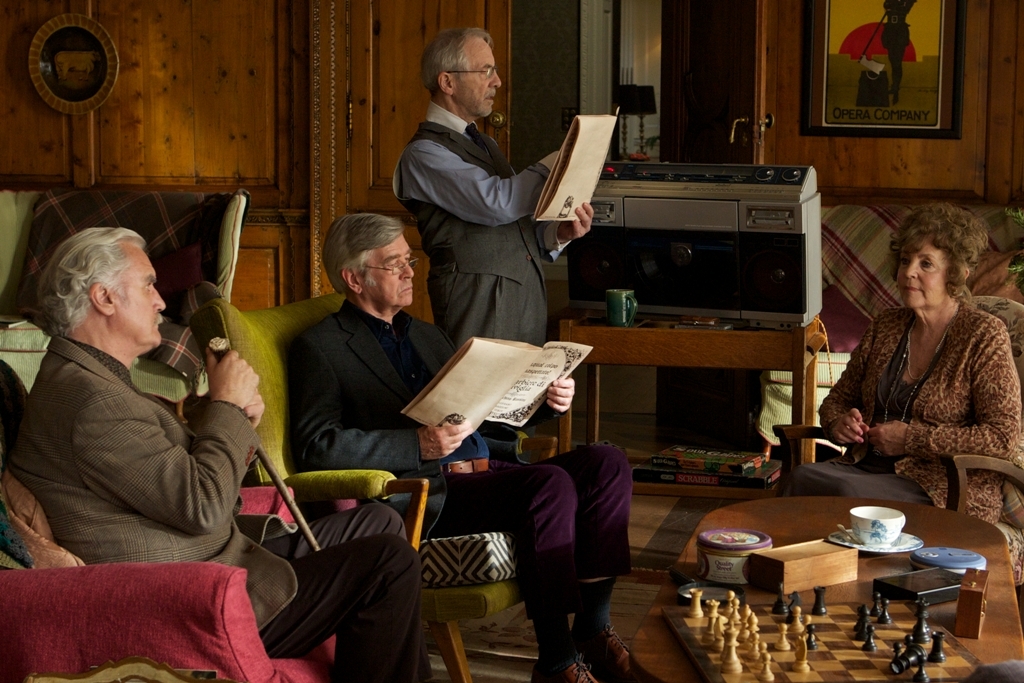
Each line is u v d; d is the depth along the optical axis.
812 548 1.97
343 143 5.95
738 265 3.69
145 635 1.63
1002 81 5.52
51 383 1.88
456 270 3.40
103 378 1.90
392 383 2.64
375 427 2.61
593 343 3.72
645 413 6.27
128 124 6.18
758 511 2.40
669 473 3.92
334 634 1.97
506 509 2.48
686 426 5.80
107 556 1.86
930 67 5.55
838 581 1.94
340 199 5.98
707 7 5.34
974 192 5.59
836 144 5.67
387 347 2.73
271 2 6.05
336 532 2.28
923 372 2.88
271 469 2.14
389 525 2.31
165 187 6.20
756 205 3.62
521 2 8.13
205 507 1.88
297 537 2.26
